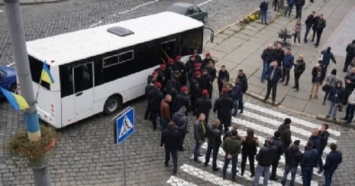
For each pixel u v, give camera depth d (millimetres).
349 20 32312
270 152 13352
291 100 20344
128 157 15172
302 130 18094
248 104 19703
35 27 25953
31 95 8773
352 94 18172
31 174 13820
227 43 25969
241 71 18234
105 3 31531
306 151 13602
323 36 28688
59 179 13812
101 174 14219
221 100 16203
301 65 20531
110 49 16672
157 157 15320
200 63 18938
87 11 29625
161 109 15641
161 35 18609
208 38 26484
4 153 14664
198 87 17781
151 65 18625
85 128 16641
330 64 24234
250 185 14320
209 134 14312
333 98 18562
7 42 23609
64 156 14938
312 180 14898
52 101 15523
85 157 15000
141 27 19062
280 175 14953
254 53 24859
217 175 14648
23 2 30234
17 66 8453
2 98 17875
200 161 15211
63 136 16031
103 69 16703
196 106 16906
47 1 30906
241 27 28672
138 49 17812
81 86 16125
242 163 14430
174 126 13961
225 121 16469
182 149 15711
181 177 14391
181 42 19703
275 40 26969
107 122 17141
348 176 15445
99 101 16984
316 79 20094
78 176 14039
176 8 27734
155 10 30672
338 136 17969
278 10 32750
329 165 13812
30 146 9180
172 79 17188
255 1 34781
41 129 9539
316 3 35969
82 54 15906
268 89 19781
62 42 16703
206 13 28953
